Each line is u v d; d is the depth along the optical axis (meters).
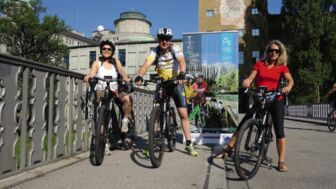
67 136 5.57
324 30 48.66
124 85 6.11
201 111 7.58
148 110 10.66
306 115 27.23
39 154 4.77
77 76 5.81
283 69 5.25
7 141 4.05
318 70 47.69
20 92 4.31
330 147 8.06
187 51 7.81
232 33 7.67
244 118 5.22
